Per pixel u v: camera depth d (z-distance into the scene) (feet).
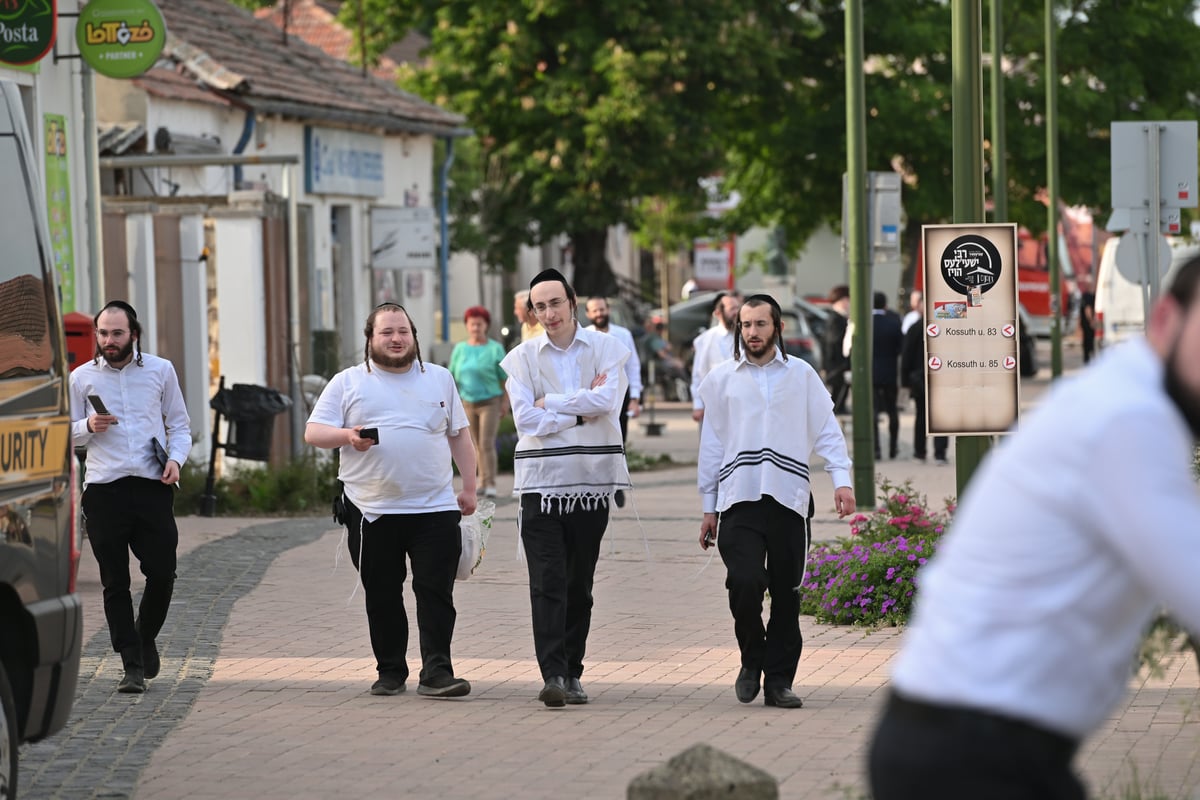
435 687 55.67
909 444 169.78
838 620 69.87
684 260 404.36
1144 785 41.32
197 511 110.93
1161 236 105.09
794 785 42.86
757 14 232.53
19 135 40.11
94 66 106.63
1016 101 246.06
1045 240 295.89
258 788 43.52
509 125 227.61
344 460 56.59
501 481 132.67
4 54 96.37
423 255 179.22
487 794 42.50
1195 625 19.58
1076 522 20.35
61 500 40.01
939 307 74.18
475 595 77.20
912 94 239.50
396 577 56.44
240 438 109.60
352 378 56.49
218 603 74.33
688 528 101.35
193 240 124.57
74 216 110.42
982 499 21.09
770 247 273.13
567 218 226.79
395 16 234.99
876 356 148.97
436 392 56.70
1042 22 247.09
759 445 53.47
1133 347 20.99
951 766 20.79
